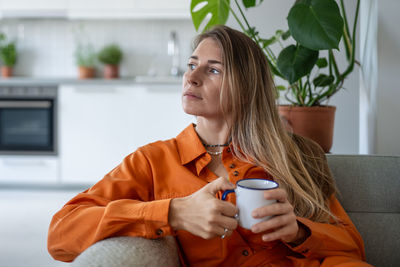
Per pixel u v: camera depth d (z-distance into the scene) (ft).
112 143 12.07
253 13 6.31
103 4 12.46
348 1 6.25
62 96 12.01
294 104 5.15
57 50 13.80
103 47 13.67
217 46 3.34
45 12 12.53
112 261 2.31
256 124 3.45
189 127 3.58
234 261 3.10
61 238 2.74
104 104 12.00
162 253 2.56
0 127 12.27
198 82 3.29
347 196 3.98
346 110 6.52
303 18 4.08
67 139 12.09
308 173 3.53
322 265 2.87
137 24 13.69
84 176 12.14
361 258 3.28
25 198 11.39
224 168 3.40
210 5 5.45
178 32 13.67
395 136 5.10
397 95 5.08
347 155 4.18
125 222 2.61
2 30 13.87
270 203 2.41
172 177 3.30
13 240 8.02
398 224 3.88
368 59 5.55
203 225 2.43
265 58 3.66
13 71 13.82
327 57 6.34
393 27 5.05
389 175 4.02
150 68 13.76
